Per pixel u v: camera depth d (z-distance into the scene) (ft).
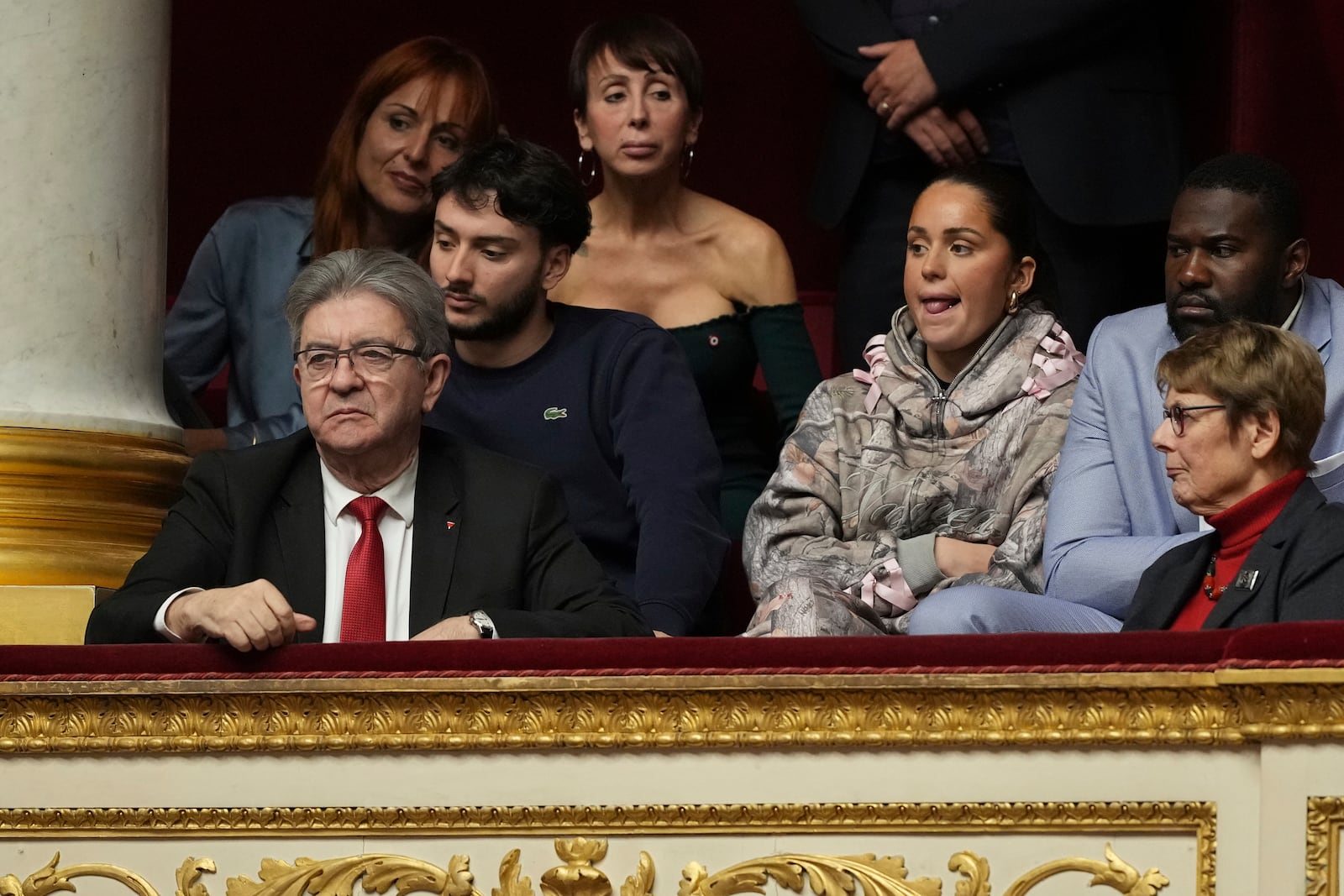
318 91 76.74
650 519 46.34
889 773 32.07
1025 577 45.34
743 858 32.27
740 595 56.24
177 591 36.45
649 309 57.52
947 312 48.75
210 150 76.43
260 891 32.81
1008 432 47.60
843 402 49.57
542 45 76.84
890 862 31.96
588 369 48.11
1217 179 44.78
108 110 45.65
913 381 49.16
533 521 39.04
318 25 76.79
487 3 76.79
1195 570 38.04
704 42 76.64
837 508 48.47
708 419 57.21
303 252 58.70
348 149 57.21
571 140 76.95
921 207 49.44
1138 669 31.53
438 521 38.91
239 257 58.80
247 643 32.99
